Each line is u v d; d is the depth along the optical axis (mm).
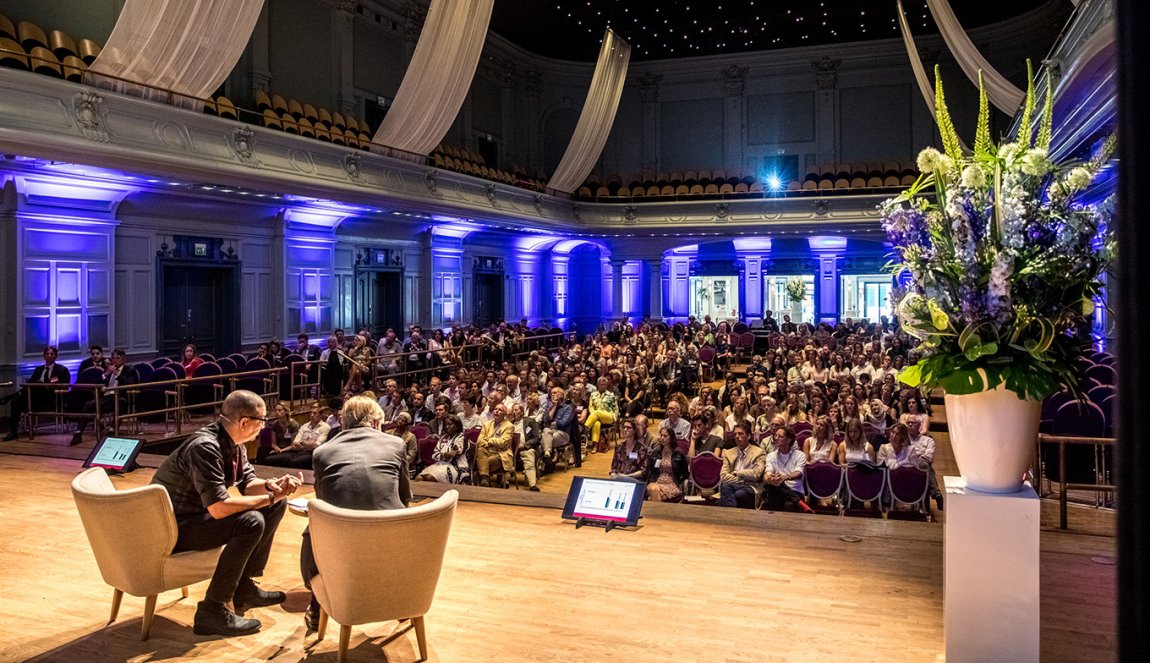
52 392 10594
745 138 26453
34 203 11844
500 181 21797
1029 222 2893
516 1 22266
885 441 9250
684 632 4180
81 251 12633
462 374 12680
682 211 23859
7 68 9547
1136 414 843
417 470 9172
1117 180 876
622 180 27531
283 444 10383
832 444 8219
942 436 12609
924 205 3215
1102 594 4613
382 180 16234
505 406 9836
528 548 5566
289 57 17188
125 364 12203
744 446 7914
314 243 17547
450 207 18141
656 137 27344
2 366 11594
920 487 7301
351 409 4297
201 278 15492
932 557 5379
